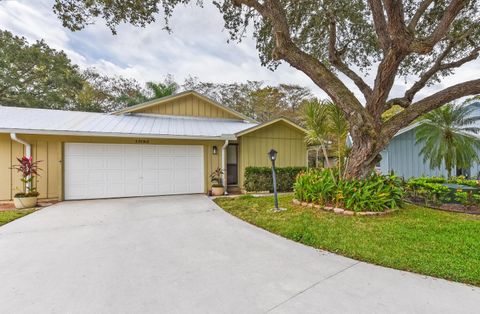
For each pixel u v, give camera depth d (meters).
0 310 2.30
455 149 8.20
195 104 12.26
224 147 9.92
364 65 9.09
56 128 7.76
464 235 4.17
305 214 5.71
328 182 6.28
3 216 6.04
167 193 9.48
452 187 6.96
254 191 10.08
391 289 2.63
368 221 5.04
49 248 3.95
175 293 2.59
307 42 8.70
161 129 9.37
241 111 25.36
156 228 5.10
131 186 9.03
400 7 4.98
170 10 7.51
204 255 3.64
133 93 23.86
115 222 5.59
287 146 11.34
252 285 2.75
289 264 3.31
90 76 23.58
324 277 2.93
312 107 6.74
